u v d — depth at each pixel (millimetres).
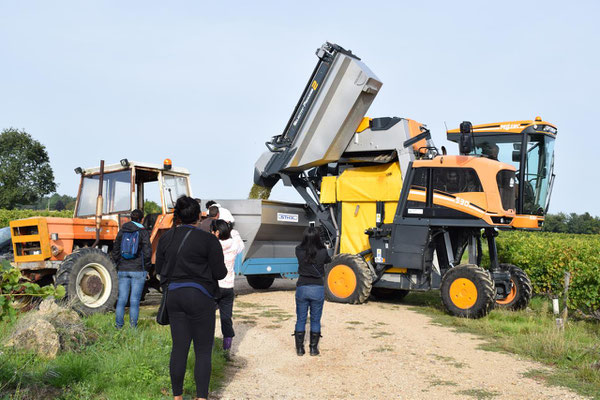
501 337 8219
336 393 5375
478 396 5316
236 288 14133
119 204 9727
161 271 4582
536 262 12188
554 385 5688
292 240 13578
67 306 7137
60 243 8688
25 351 5125
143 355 5551
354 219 12297
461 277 10125
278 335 7941
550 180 11758
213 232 6668
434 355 7004
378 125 12102
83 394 4469
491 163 10500
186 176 10938
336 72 11984
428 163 11133
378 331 8539
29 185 71062
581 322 9531
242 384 5551
